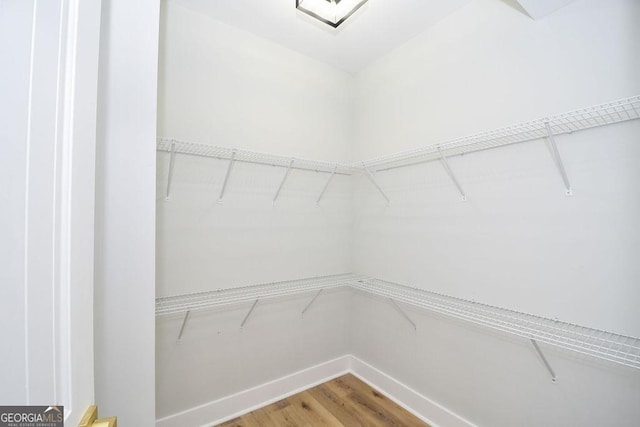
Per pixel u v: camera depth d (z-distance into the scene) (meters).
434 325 1.69
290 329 1.98
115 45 0.96
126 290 0.96
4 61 0.42
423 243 1.78
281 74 1.96
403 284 1.90
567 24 1.21
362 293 2.20
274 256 1.92
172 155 1.46
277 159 1.94
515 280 1.35
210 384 1.66
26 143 0.46
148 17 1.03
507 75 1.40
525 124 1.18
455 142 1.47
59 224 0.53
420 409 1.74
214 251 1.68
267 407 1.81
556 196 1.23
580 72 1.17
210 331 1.66
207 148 1.66
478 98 1.52
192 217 1.61
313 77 2.12
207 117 1.66
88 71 0.64
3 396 0.42
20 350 0.45
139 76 1.01
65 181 0.55
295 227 2.02
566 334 1.16
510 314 1.36
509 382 1.36
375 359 2.08
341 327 2.25
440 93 1.71
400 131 1.95
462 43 1.60
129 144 0.98
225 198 1.72
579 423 1.15
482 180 1.49
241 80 1.79
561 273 1.21
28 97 0.46
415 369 1.80
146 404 0.99
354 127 2.32
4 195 0.42
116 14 0.97
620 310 1.06
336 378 2.17
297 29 1.81
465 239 1.56
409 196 1.88
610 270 1.08
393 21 1.72
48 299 0.50
